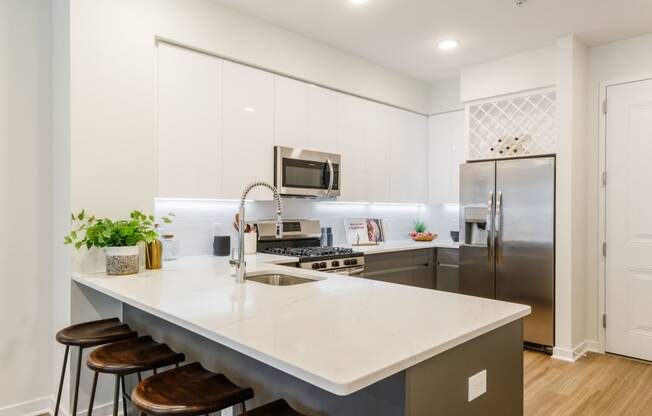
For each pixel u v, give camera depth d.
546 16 3.10
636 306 3.46
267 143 3.27
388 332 1.25
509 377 1.55
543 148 3.87
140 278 2.20
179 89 2.78
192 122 2.84
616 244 3.55
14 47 2.46
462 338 1.23
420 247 4.13
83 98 2.36
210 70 2.94
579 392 2.80
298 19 3.19
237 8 3.03
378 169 4.21
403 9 3.02
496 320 1.39
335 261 3.23
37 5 2.54
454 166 4.57
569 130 3.42
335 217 4.24
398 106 4.41
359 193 4.01
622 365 3.30
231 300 1.68
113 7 2.47
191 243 3.16
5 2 2.44
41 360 2.55
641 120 3.44
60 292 2.47
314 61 3.56
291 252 3.28
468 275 3.94
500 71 3.96
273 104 3.31
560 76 3.48
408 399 1.13
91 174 2.39
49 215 2.58
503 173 3.73
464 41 3.58
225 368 1.81
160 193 2.68
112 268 2.28
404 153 4.51
